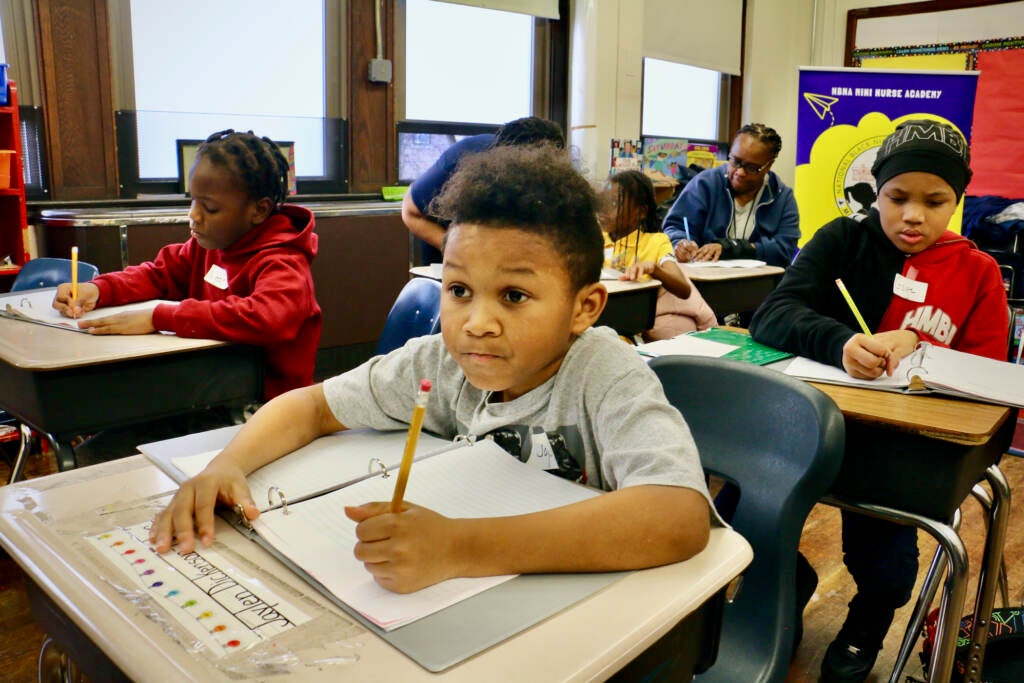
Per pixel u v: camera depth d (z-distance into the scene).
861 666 1.63
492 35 4.76
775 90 6.34
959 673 1.53
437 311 1.72
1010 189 5.49
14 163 2.96
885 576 1.59
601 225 0.84
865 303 1.74
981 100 5.58
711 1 5.68
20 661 1.69
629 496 0.71
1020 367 1.47
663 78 5.62
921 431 1.20
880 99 3.21
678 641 0.69
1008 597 1.87
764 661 1.01
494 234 0.75
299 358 2.02
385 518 0.64
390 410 0.98
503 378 0.79
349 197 4.20
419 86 4.48
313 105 4.10
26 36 3.20
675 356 1.25
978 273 1.68
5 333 1.74
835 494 1.34
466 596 0.63
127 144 3.51
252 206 1.99
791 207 4.05
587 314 0.86
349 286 3.93
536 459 0.90
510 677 0.54
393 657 0.55
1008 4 5.45
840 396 1.36
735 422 1.16
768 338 1.68
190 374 1.77
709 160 5.65
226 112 3.80
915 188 1.61
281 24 3.92
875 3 6.08
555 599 0.63
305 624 0.59
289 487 0.82
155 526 0.74
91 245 3.08
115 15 3.40
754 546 1.09
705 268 3.43
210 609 0.61
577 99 4.98
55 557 0.69
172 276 2.19
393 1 4.25
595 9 4.84
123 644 0.57
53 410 1.55
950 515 1.24
